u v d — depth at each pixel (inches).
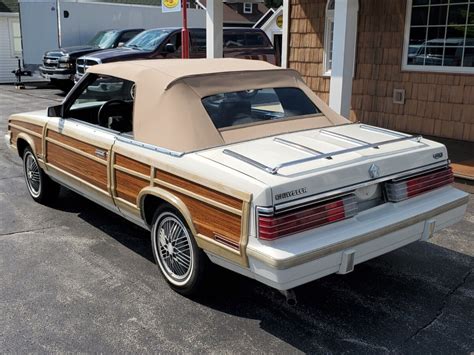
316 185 123.6
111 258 176.2
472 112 329.1
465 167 263.6
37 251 181.2
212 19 378.0
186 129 146.9
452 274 164.6
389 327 135.5
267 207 117.2
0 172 285.3
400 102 363.6
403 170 141.7
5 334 132.2
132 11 714.8
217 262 135.0
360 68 381.1
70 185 198.8
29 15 716.0
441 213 146.8
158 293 153.2
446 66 337.4
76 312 142.6
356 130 164.6
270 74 173.5
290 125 163.2
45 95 642.2
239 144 146.5
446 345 127.6
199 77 158.4
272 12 937.5
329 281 160.6
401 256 177.3
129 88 186.5
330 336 131.7
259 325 136.8
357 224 130.3
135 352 125.3
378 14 364.5
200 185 132.8
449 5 327.9
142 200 155.0
